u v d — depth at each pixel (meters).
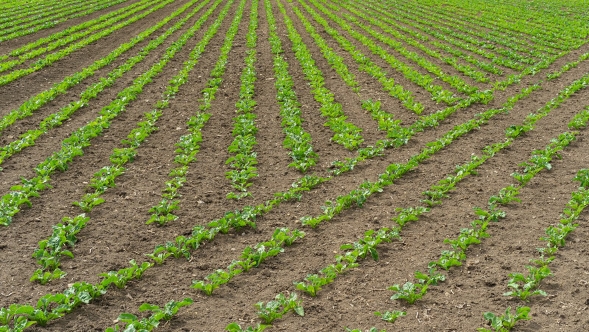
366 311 7.28
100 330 6.87
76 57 23.52
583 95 18.22
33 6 39.59
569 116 15.94
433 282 7.82
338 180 11.62
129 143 13.60
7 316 6.73
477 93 17.81
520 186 11.15
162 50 24.91
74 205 10.32
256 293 7.73
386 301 7.49
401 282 7.90
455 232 9.34
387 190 11.12
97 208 10.23
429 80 19.22
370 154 12.78
